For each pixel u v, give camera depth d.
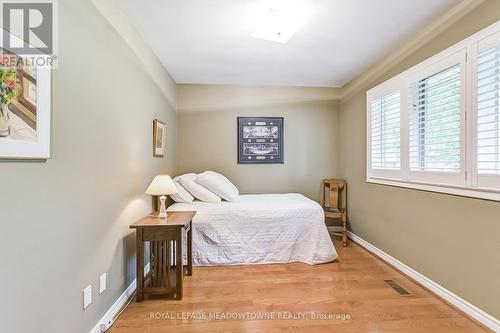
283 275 2.61
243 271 2.71
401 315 1.91
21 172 1.11
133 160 2.27
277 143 4.14
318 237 2.97
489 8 1.73
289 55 2.92
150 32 2.38
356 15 2.11
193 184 3.17
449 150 2.10
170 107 3.58
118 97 1.98
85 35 1.54
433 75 2.26
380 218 3.09
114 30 1.90
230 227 2.92
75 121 1.45
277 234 2.97
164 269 2.20
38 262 1.20
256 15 2.10
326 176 4.23
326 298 2.16
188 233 2.65
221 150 4.06
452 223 2.05
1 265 1.02
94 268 1.65
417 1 1.92
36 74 1.16
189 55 2.91
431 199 2.28
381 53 2.88
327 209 3.88
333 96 4.21
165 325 1.80
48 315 1.26
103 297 1.76
